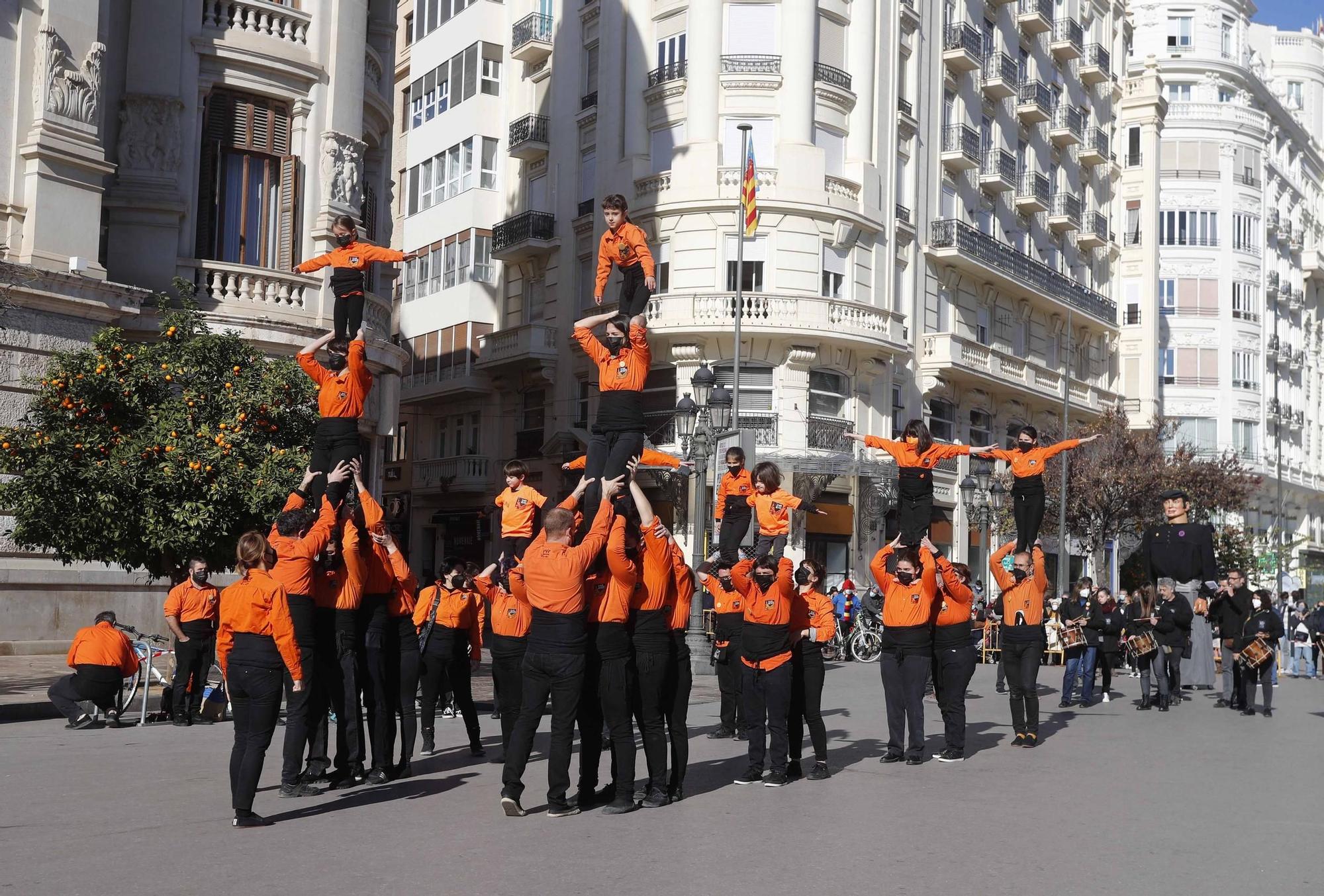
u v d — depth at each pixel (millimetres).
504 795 9344
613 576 9586
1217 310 59188
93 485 15820
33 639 20375
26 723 15117
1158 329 58062
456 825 8930
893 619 12641
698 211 35031
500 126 43625
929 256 39750
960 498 40625
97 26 21469
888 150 37625
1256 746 14484
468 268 43219
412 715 11453
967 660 12797
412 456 46688
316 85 24250
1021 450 14320
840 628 29797
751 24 35438
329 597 10477
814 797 10367
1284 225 66250
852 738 14766
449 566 13047
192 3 22797
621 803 9484
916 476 12539
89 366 16578
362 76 25109
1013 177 44062
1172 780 11594
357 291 11883
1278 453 58594
